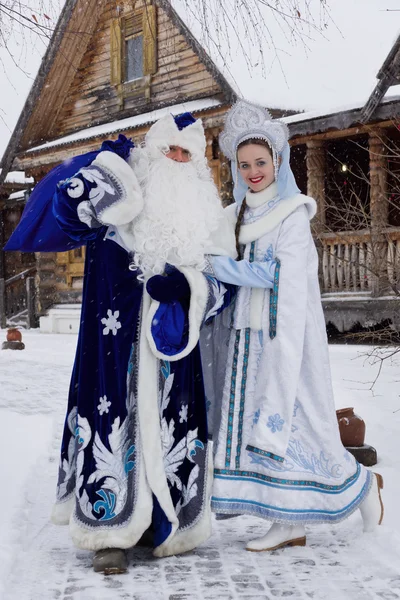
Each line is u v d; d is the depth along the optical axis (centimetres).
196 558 335
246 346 355
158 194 338
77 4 1650
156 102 1672
